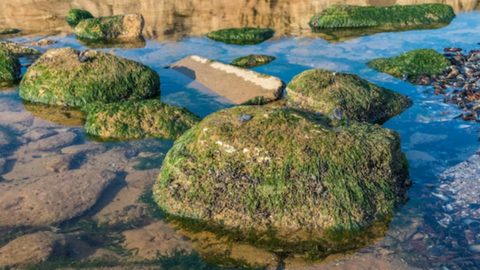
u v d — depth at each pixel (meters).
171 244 4.61
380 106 7.91
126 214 5.11
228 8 18.52
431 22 15.22
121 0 20.28
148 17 17.11
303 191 4.89
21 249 4.39
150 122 7.37
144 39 13.84
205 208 4.98
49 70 9.07
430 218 4.95
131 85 9.09
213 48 12.54
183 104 8.54
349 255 4.43
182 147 5.50
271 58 11.29
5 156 6.53
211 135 5.31
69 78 8.88
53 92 8.84
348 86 8.02
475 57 10.52
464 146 6.60
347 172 5.00
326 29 14.81
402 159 5.59
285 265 4.30
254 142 5.15
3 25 15.86
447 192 5.43
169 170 5.40
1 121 7.89
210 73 9.85
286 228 4.81
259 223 4.85
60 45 13.28
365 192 4.98
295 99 8.23
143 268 4.23
